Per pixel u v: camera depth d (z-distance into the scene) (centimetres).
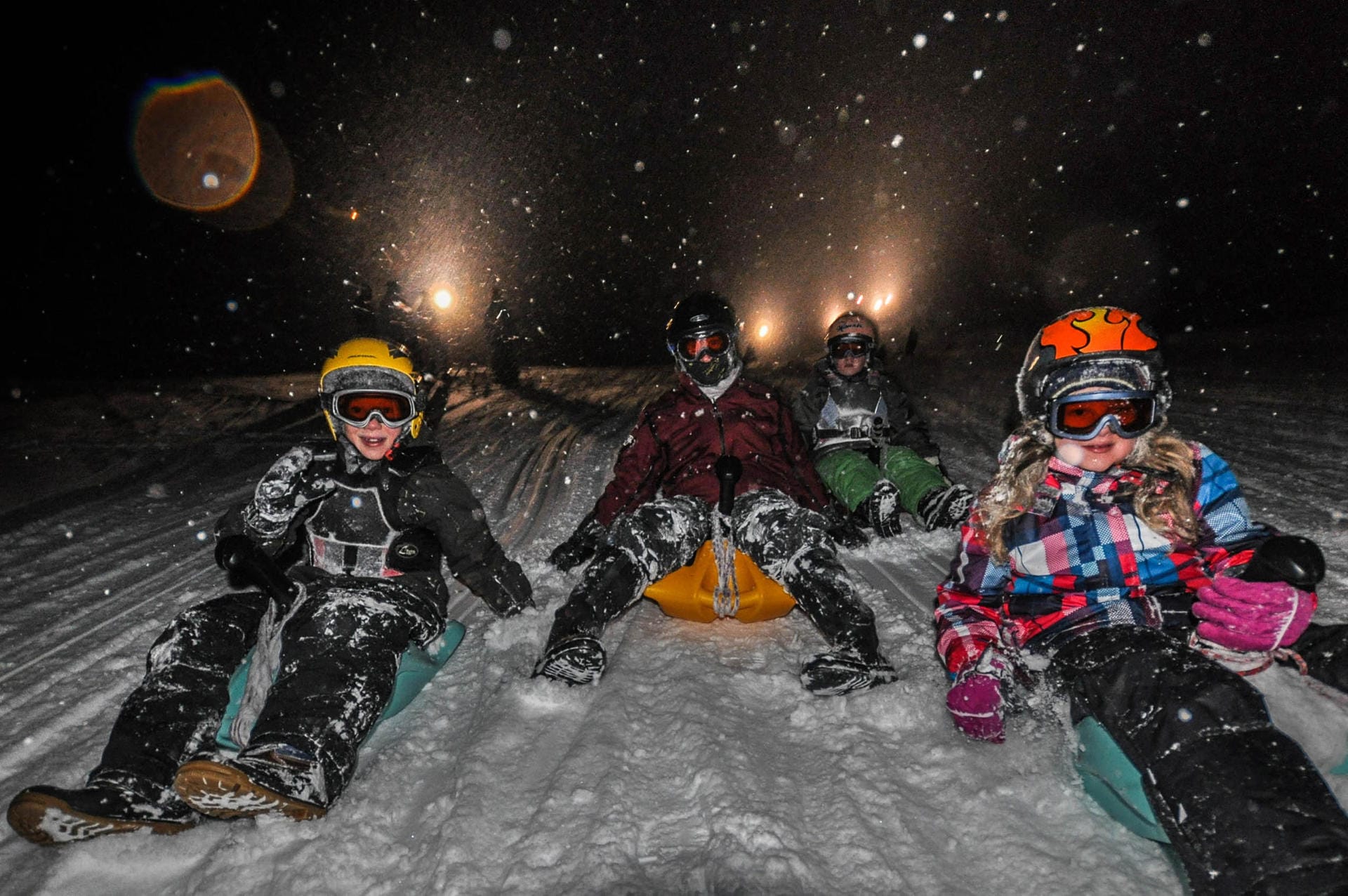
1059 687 252
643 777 279
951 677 274
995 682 258
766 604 391
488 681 358
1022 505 263
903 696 313
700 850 242
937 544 528
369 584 312
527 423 1238
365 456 324
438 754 306
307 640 284
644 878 232
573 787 271
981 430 993
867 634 328
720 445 414
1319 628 248
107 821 249
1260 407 970
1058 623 263
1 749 337
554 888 229
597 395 1522
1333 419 856
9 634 472
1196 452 262
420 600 325
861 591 456
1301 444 748
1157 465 258
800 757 289
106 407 1379
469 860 244
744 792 265
